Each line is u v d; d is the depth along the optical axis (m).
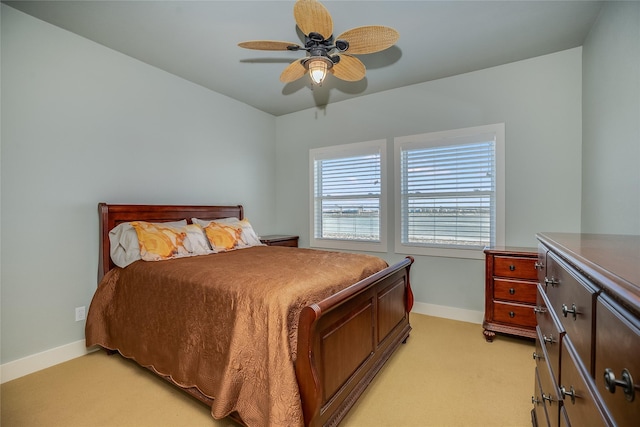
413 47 2.64
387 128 3.63
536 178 2.87
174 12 2.16
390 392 1.96
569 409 0.86
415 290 3.46
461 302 3.22
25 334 2.19
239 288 1.66
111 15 2.20
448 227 3.31
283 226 4.51
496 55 2.79
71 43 2.42
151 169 3.00
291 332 1.46
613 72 1.95
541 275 1.42
